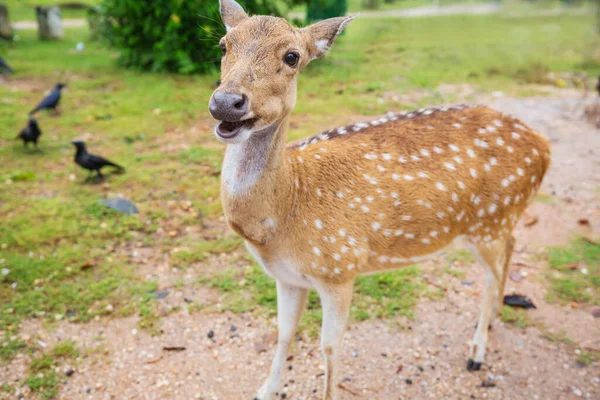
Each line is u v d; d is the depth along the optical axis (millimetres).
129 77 8766
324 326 2857
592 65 10320
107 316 3717
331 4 10008
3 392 3127
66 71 9070
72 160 5785
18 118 6805
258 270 4215
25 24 14352
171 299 3889
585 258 4391
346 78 9016
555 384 3252
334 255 2730
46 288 3891
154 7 8750
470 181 2990
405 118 3164
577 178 5727
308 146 2891
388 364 3404
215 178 5477
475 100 8070
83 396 3145
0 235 4406
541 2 16750
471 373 3340
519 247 4566
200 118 7047
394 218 2879
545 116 7523
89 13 10797
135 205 4930
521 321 3734
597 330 3662
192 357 3436
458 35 13180
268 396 3088
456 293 4031
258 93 2242
